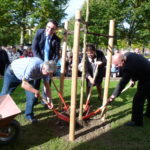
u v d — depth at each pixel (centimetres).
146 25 2036
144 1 2030
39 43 521
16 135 392
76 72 394
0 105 385
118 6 2031
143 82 470
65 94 719
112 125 491
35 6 1866
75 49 388
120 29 2092
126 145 409
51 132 448
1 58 714
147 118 543
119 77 1270
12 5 1839
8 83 457
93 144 406
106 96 499
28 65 410
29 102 484
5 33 1906
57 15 1803
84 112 506
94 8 1988
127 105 629
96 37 1914
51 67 388
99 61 562
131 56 450
